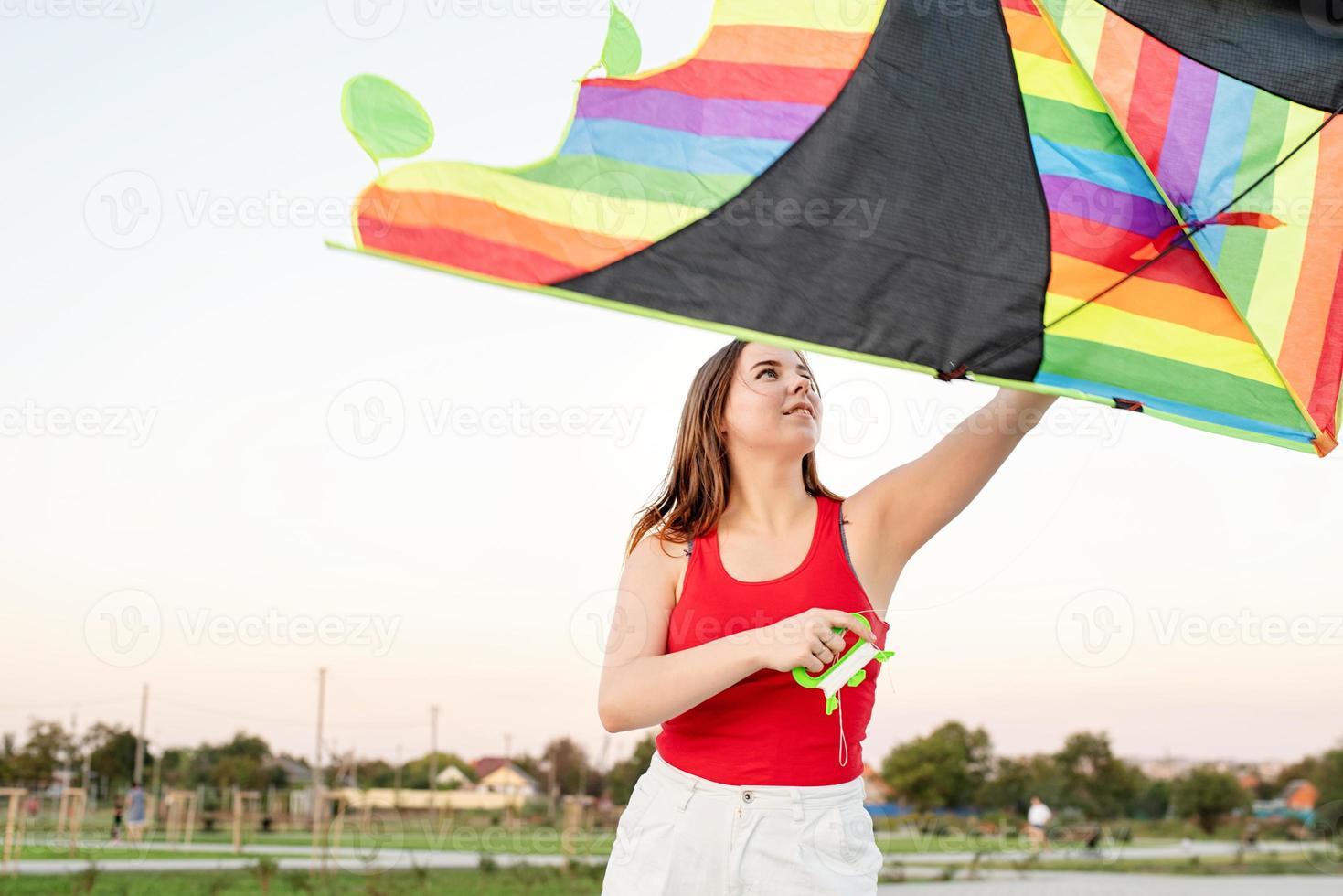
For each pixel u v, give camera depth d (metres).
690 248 1.41
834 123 1.51
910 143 1.54
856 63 1.53
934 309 1.53
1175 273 1.69
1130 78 1.64
